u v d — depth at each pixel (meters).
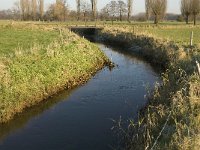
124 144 12.99
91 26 84.50
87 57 28.89
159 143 10.82
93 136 14.09
